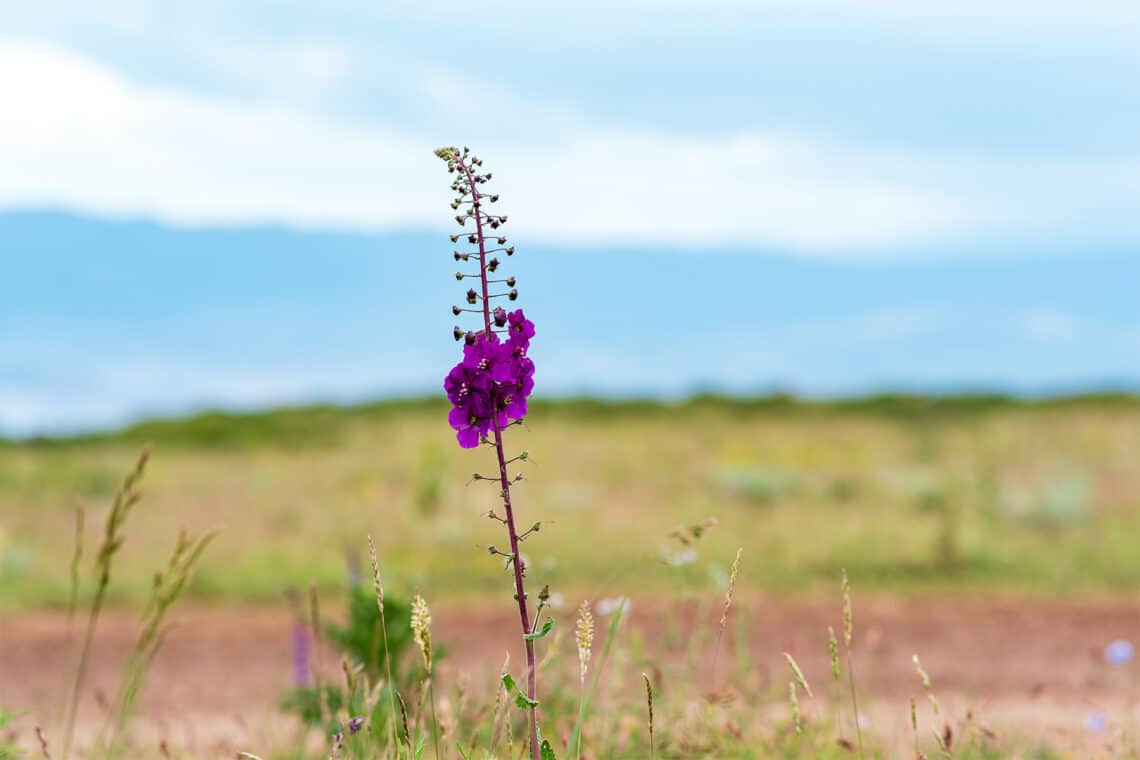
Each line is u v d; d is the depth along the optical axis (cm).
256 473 2516
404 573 1443
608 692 613
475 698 608
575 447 2866
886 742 645
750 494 2070
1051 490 1856
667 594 1242
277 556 1595
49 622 1258
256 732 703
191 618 1275
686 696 652
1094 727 676
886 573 1463
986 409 3725
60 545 1711
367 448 3020
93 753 591
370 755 455
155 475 2462
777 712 679
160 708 865
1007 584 1400
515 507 1972
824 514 1842
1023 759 623
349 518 1891
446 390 369
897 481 2123
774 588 1363
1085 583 1412
